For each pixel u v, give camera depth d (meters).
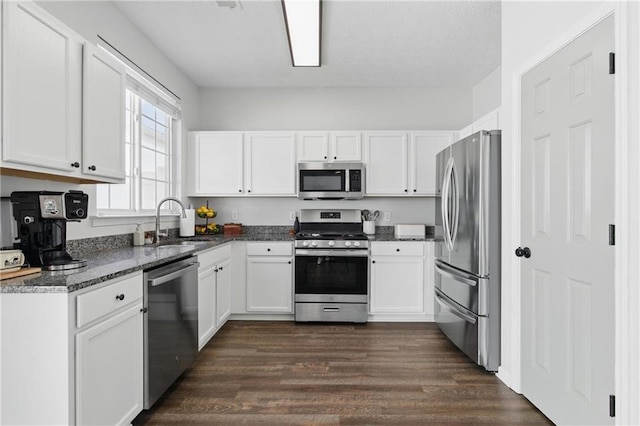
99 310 1.56
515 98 2.29
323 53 3.44
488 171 2.57
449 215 3.10
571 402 1.81
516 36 2.29
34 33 1.56
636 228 1.44
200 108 4.45
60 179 2.02
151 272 2.01
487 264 2.58
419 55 3.49
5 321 1.40
